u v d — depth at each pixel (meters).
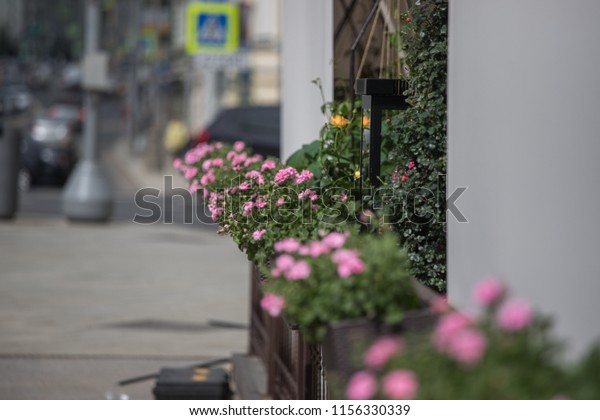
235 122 26.39
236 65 28.41
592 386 2.62
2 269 18.09
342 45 9.27
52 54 163.62
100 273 17.88
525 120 4.13
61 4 163.38
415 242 6.64
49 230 24.94
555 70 3.88
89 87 26.66
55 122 40.31
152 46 62.03
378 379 3.02
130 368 10.76
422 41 6.47
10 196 26.66
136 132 63.09
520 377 2.66
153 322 13.44
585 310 3.65
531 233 4.06
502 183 4.35
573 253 3.74
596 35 3.60
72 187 26.67
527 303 4.08
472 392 2.70
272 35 46.03
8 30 176.00
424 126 6.50
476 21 4.69
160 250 21.55
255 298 10.81
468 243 4.72
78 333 12.59
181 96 69.12
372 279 3.84
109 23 89.88
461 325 2.91
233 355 10.95
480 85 4.63
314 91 10.16
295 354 7.66
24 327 12.87
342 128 7.94
